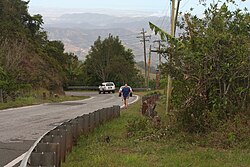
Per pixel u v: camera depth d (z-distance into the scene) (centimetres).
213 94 1458
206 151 1146
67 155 1086
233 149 1191
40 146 870
